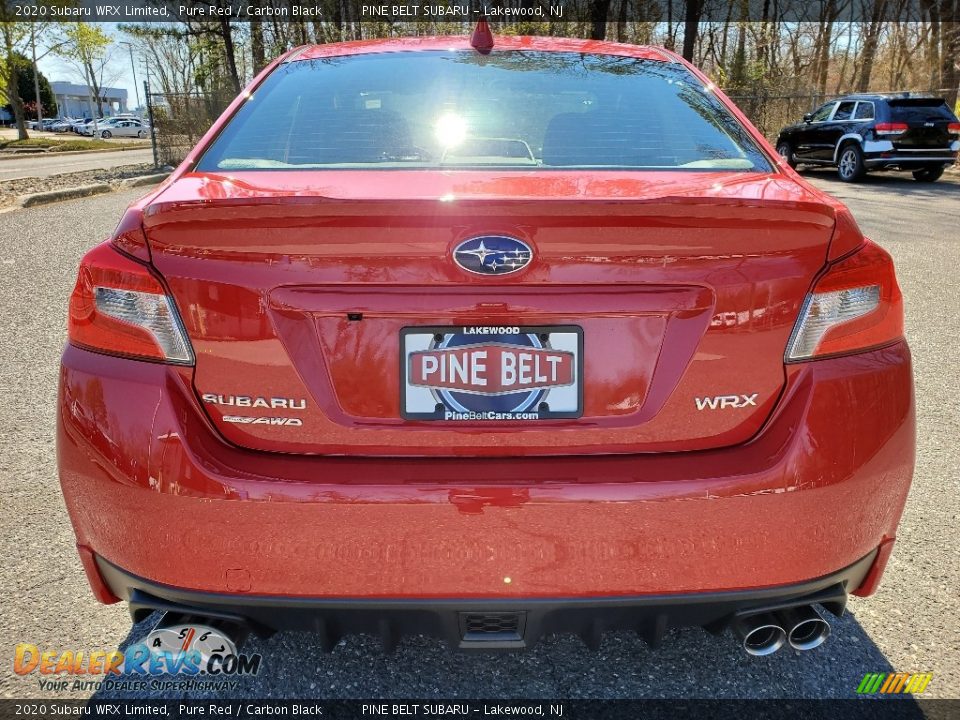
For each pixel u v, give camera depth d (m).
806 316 1.58
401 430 1.56
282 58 2.65
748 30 33.12
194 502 1.54
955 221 10.06
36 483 3.04
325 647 1.69
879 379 1.64
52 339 4.89
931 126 15.00
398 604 1.58
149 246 1.57
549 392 1.56
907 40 31.23
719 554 1.57
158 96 19.14
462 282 1.51
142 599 1.69
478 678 2.01
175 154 19.55
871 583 1.79
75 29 39.19
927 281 6.66
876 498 1.66
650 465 1.56
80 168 21.67
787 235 1.55
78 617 2.24
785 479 1.55
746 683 2.00
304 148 2.02
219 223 1.50
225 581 1.58
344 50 2.65
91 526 1.68
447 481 1.53
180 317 1.56
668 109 2.23
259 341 1.54
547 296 1.53
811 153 17.00
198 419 1.59
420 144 2.02
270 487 1.52
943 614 2.27
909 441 1.69
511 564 1.55
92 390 1.61
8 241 8.00
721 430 1.59
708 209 1.49
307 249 1.50
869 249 1.67
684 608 1.63
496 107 2.19
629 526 1.54
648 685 1.99
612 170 1.90
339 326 1.54
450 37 2.82
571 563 1.55
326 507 1.52
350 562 1.55
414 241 1.49
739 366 1.58
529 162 1.95
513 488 1.52
